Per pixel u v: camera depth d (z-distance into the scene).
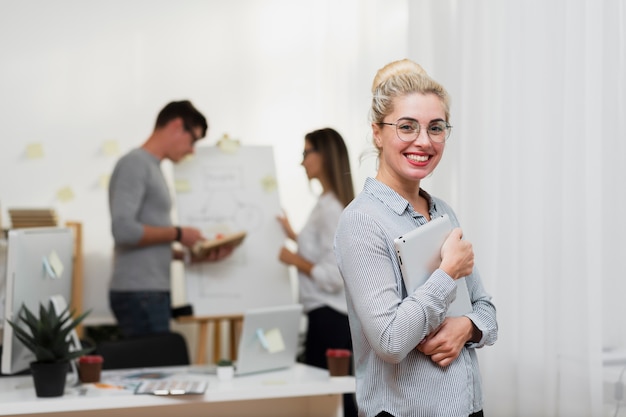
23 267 2.94
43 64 5.24
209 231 4.60
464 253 2.06
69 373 3.25
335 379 3.11
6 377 3.28
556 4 2.85
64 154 5.25
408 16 3.59
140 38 5.35
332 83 5.15
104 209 5.27
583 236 2.77
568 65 2.80
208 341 5.42
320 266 4.14
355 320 2.12
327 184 4.17
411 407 2.04
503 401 3.09
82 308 5.22
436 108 2.08
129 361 3.61
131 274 4.39
